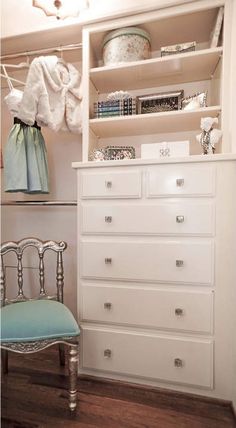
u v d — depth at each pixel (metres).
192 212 1.23
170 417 1.15
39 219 1.99
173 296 1.26
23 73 1.97
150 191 1.28
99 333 1.36
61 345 1.52
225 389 1.21
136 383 1.34
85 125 1.51
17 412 1.18
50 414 1.17
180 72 1.55
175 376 1.26
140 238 1.31
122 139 1.80
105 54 1.55
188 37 1.60
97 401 1.24
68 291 1.94
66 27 1.53
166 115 1.43
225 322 1.21
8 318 1.17
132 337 1.31
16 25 1.60
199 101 1.44
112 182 1.33
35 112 1.45
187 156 1.22
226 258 1.20
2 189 1.94
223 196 1.20
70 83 1.56
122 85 1.70
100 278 1.36
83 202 1.39
